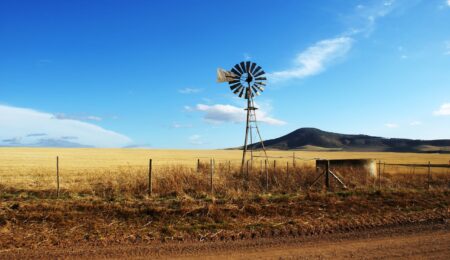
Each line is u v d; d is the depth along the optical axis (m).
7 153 85.69
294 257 8.76
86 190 16.72
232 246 9.82
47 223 11.84
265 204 14.78
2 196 15.40
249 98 31.06
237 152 131.38
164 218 12.70
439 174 26.88
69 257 8.80
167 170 19.80
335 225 12.08
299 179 20.58
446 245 9.81
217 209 13.56
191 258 8.76
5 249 9.37
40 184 19.17
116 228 11.52
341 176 21.61
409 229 11.71
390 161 75.75
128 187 17.02
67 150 113.19
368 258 8.66
